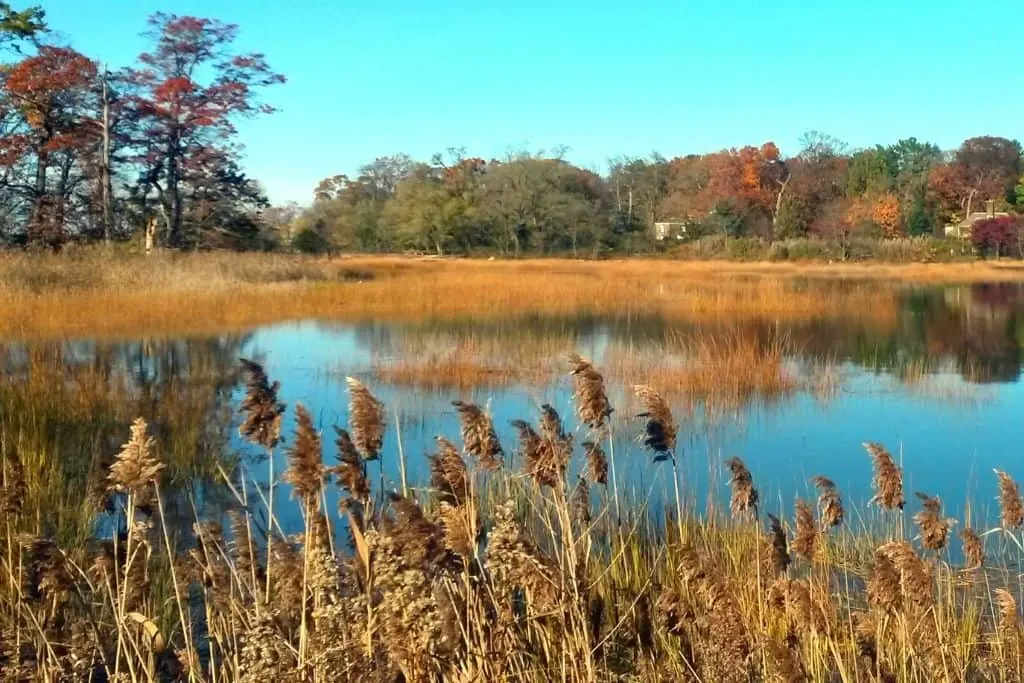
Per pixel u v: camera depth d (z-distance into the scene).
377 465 9.73
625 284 32.75
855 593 6.13
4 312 20.91
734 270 49.28
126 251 33.00
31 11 34.72
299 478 4.07
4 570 5.10
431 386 14.52
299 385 14.79
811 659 4.63
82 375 12.72
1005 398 14.13
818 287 35.91
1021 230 59.47
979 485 9.37
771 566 4.91
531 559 4.17
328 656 3.51
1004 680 4.93
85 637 4.26
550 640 4.38
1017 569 6.83
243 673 3.86
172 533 7.30
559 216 68.06
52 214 35.22
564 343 18.39
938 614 5.05
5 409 10.29
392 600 3.65
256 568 4.60
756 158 75.12
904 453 10.70
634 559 5.79
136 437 4.02
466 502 4.48
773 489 9.12
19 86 34.53
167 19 38.72
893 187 75.44
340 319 24.73
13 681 3.85
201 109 39.34
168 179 40.06
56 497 7.52
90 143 37.12
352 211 81.69
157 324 22.27
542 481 4.74
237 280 31.22
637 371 15.20
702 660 4.45
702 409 13.02
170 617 5.48
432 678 3.70
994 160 76.06
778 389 14.38
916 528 7.76
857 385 15.13
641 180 81.94
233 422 11.55
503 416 12.41
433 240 70.62
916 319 26.09
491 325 23.34
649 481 9.16
